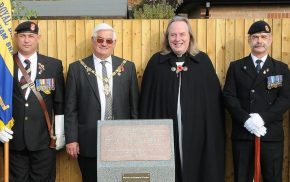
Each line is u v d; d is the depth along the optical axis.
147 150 3.52
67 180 4.70
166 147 3.53
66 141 4.12
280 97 4.11
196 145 4.09
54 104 4.29
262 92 4.12
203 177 4.10
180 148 4.11
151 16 10.05
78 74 4.18
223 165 4.21
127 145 3.54
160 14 9.95
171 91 4.12
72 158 4.70
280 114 4.06
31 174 4.21
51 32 4.64
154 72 4.23
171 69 4.16
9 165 4.20
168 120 3.62
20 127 4.09
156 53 4.37
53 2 11.77
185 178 4.07
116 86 4.15
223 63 4.62
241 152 4.16
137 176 3.47
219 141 4.20
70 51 4.65
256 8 8.33
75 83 4.18
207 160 4.08
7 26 4.08
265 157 4.11
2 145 4.29
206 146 4.09
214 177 4.09
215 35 4.61
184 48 4.14
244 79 4.18
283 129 4.50
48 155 4.20
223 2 8.23
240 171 4.16
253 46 4.15
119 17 11.16
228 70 4.32
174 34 4.12
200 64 4.20
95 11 11.32
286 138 4.61
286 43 4.58
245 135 4.12
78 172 4.70
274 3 8.24
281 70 4.16
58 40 4.64
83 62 4.22
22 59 4.17
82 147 4.11
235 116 4.09
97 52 4.14
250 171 4.20
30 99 4.10
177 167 4.14
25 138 4.07
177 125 4.10
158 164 3.47
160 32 4.62
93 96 4.12
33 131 4.10
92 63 4.21
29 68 4.15
